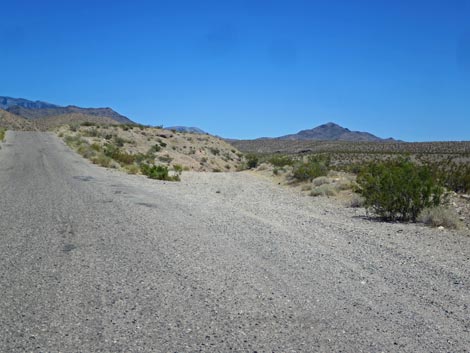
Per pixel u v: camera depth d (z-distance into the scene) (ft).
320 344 15.12
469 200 50.31
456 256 27.89
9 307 17.56
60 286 20.03
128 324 16.24
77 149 128.47
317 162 91.71
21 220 34.04
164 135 238.48
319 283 21.45
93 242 28.12
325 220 40.50
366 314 17.87
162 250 26.61
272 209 46.88
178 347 14.57
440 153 226.99
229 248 27.68
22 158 96.84
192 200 50.24
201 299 18.89
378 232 35.01
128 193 52.44
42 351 14.11
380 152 265.54
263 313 17.62
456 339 15.88
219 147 258.57
